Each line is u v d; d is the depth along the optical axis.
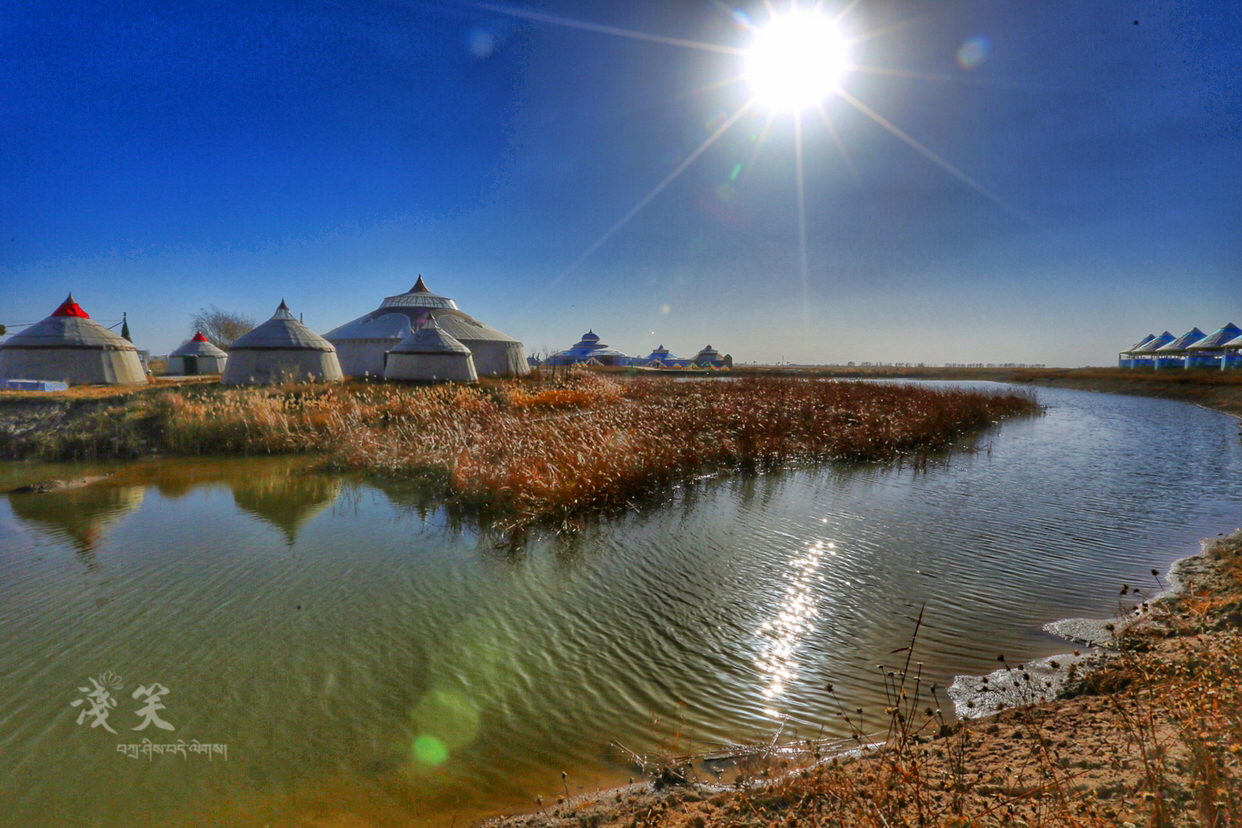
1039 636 6.36
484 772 4.34
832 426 19.56
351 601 7.30
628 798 3.95
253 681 5.54
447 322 43.22
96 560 8.64
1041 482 14.30
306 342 31.17
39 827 3.80
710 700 5.29
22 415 19.69
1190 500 12.48
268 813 3.93
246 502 11.98
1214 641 5.60
